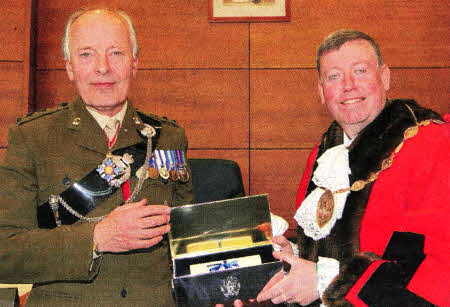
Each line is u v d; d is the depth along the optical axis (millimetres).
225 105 3219
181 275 1438
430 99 3193
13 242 1428
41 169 1559
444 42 3205
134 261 1559
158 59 3227
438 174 1482
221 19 3236
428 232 1413
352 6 3219
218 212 1472
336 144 1896
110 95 1620
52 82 3197
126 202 1597
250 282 1456
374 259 1441
